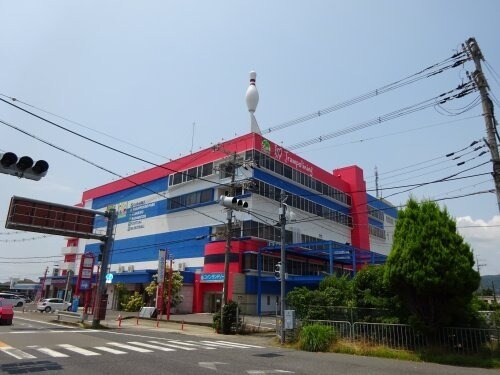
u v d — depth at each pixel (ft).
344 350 51.57
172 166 171.73
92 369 33.83
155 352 46.06
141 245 177.27
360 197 194.08
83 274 103.35
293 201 154.20
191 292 139.54
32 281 370.73
